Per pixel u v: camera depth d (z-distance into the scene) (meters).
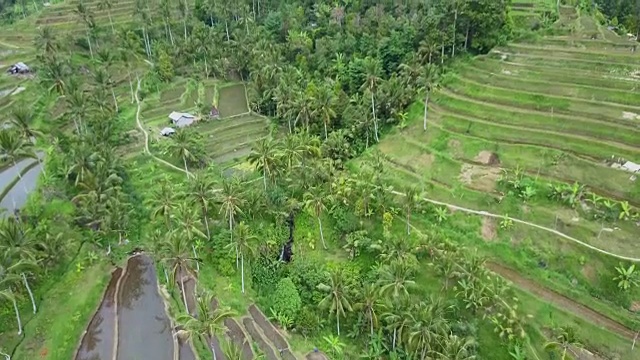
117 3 158.00
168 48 137.50
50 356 66.94
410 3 138.50
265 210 87.56
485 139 92.75
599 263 72.50
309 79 121.50
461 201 85.00
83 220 84.75
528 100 97.19
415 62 108.00
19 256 68.88
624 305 69.19
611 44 106.56
